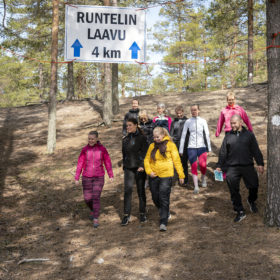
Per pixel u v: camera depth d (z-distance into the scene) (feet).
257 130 34.14
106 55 19.06
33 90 95.09
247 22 61.05
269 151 15.21
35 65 81.00
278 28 14.85
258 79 95.50
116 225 17.15
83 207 20.29
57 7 35.09
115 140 36.32
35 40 44.68
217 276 11.10
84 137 39.50
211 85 111.04
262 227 15.02
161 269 12.01
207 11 59.00
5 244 15.25
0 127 48.96
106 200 21.25
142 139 16.85
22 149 36.35
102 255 13.70
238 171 16.02
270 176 15.07
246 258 12.20
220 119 20.99
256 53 72.64
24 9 43.39
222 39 63.46
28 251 14.51
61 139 39.70
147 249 13.85
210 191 20.90
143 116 21.07
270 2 15.02
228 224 15.84
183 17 44.47
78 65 70.79
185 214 17.71
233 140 16.08
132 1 43.04
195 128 20.70
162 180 15.79
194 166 20.56
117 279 11.57
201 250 13.26
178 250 13.47
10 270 12.71
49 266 13.00
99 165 17.31
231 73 89.04
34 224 17.84
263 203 18.01
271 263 11.60
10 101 122.21
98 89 72.38
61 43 59.57
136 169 17.11
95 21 18.93
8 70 83.82
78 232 16.57
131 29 19.19
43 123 50.52
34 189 23.91
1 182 25.58
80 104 63.98
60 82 83.61
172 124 22.13
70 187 24.09
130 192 17.04
